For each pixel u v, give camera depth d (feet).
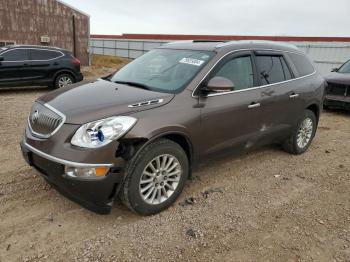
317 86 18.06
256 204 12.61
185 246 9.92
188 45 14.88
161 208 11.53
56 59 38.75
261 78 14.74
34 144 10.71
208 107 12.29
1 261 8.93
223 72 13.14
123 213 11.50
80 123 9.95
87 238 10.10
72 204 11.91
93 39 143.13
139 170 10.52
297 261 9.55
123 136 10.02
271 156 17.92
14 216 11.01
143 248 9.75
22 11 63.16
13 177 13.76
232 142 13.67
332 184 14.84
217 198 12.88
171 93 11.80
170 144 11.23
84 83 13.76
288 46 17.57
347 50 68.95
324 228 11.24
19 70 36.17
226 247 9.98
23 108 27.78
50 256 9.25
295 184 14.62
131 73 14.30
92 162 9.66
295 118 16.93
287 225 11.31
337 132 24.43
